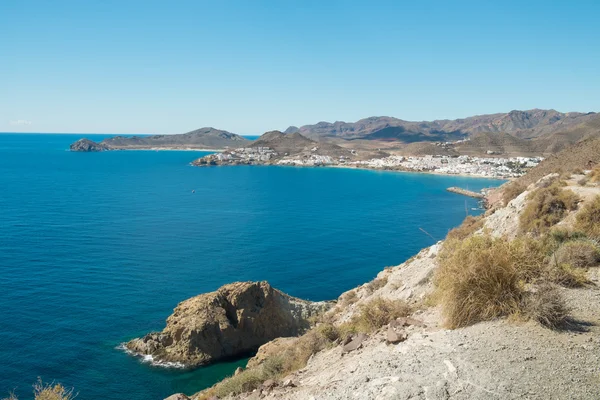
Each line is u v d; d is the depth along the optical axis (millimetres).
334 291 51469
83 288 49438
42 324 39844
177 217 98500
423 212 110812
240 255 66000
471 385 7105
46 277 52812
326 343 13461
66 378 31359
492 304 9633
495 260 9992
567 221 21047
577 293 10703
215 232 82750
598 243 14750
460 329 9469
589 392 6547
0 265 57125
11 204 109875
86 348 35750
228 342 35625
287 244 74000
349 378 8734
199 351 34406
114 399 29062
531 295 9602
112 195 134000
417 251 70375
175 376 31953
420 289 19516
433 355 8383
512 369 7383
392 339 10008
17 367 32531
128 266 58375
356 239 78938
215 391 13992
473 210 113750
